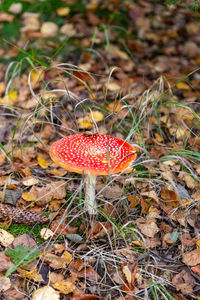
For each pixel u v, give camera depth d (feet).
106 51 5.22
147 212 3.87
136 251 3.64
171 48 5.43
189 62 5.27
